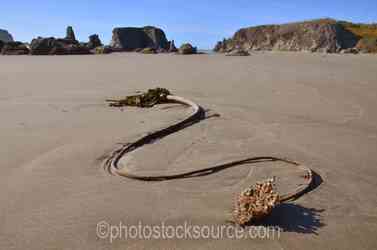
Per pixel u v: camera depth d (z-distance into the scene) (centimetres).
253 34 11844
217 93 1338
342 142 734
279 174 549
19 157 602
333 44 9231
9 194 466
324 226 400
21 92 1344
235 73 2098
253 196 406
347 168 586
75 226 391
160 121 857
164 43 9725
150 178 520
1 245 357
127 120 874
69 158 599
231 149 670
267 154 645
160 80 1745
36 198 456
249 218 392
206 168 559
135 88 1461
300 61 3378
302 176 541
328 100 1214
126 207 435
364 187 511
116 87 1495
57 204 441
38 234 375
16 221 400
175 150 661
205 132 788
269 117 944
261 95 1299
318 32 9631
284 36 10688
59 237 370
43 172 540
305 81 1712
